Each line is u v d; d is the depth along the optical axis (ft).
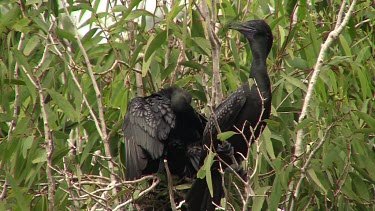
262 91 34.35
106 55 39.14
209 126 34.58
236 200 37.06
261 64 34.88
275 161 33.88
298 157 34.06
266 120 32.58
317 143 35.19
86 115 38.40
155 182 35.68
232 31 39.58
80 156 38.37
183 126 37.32
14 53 36.14
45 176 39.22
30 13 38.32
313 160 35.01
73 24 36.22
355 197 36.01
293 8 39.52
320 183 33.83
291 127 38.99
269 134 35.29
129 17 38.22
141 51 39.55
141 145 36.27
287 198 35.04
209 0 37.60
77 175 34.65
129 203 34.19
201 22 38.04
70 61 38.04
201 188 34.55
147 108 37.19
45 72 39.52
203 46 37.40
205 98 38.91
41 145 37.22
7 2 38.50
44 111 34.63
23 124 36.63
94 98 39.22
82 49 35.73
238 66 36.58
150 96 38.14
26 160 36.99
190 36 37.47
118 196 33.83
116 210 33.04
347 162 35.78
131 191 34.37
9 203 37.70
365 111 36.70
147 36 39.47
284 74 37.29
